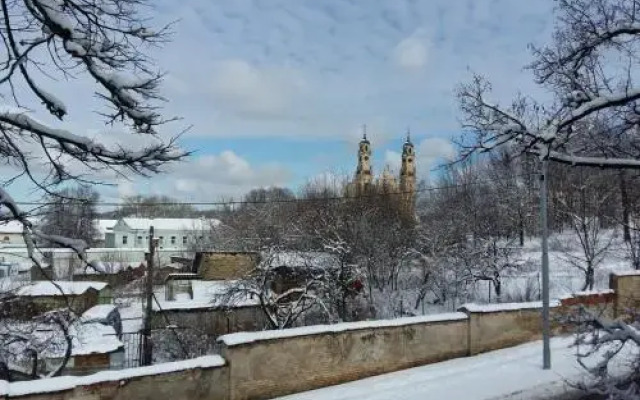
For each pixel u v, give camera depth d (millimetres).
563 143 6875
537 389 12219
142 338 26125
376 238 40375
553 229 44281
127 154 7609
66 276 46250
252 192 79312
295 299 29625
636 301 19469
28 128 7324
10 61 6988
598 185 20609
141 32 7371
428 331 14945
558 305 17734
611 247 34250
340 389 12734
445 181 52812
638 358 9055
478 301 36188
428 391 12242
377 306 37125
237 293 27156
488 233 40594
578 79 7008
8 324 17250
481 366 14219
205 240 75750
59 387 10039
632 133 7410
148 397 10961
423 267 39844
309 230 39531
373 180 69062
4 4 6742
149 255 25375
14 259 45750
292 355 12758
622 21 6758
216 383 11773
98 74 7168
